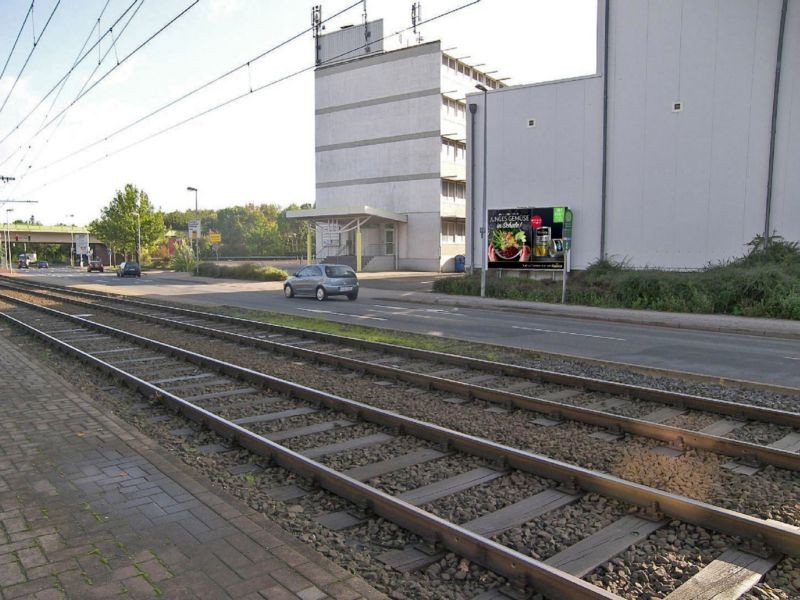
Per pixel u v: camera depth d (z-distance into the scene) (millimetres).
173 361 11156
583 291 22844
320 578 3379
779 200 22562
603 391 8422
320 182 56906
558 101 27203
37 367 10102
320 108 56375
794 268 19906
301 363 10844
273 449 5605
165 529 3988
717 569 3654
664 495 4391
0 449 5707
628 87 25391
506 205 28938
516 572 3502
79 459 5422
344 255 54562
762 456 5527
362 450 6094
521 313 20766
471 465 5598
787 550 3781
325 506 4738
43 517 4184
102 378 9617
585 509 4605
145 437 6125
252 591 3236
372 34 53438
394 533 4230
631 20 25109
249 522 4109
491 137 29125
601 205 26297
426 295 26969
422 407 7688
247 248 99875
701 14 23609
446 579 3629
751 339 14406
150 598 3162
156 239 77938
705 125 23812
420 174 50938
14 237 102750
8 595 3184
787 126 22234
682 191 24438
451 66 51844
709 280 20375
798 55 21875
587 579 3621
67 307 23141
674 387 8812
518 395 7531
